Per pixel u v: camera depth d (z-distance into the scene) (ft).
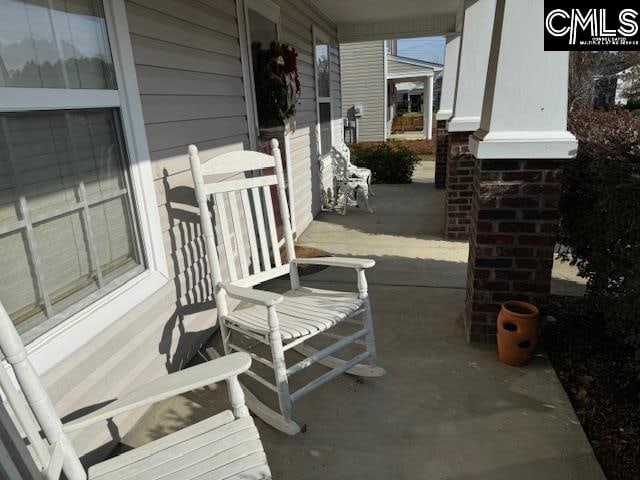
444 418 6.29
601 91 34.83
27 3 4.68
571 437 5.84
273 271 8.11
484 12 12.32
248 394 6.77
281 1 13.44
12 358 3.49
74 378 5.19
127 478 4.02
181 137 7.72
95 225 5.81
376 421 6.29
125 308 6.01
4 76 4.45
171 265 7.39
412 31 21.68
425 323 9.02
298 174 15.61
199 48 8.30
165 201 7.25
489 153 7.09
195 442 4.42
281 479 5.36
